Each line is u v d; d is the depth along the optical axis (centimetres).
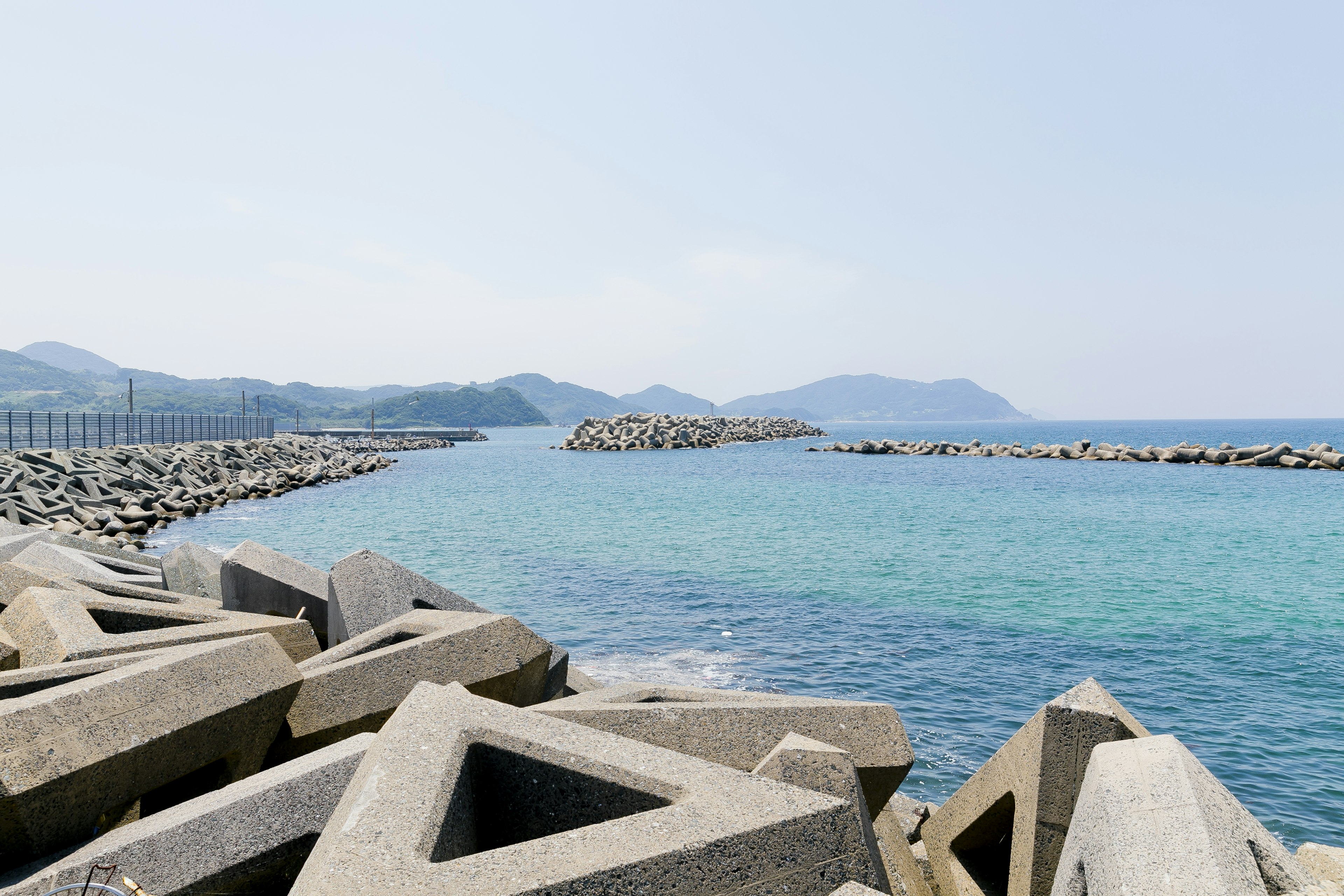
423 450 14675
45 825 379
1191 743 1123
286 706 541
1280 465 7606
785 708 500
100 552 1411
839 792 387
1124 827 312
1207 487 5825
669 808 286
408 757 308
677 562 2609
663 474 7644
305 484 6097
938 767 1030
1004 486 6031
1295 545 3114
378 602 869
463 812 303
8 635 591
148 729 428
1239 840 309
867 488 5819
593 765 315
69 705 409
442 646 619
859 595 2100
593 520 3831
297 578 1075
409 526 3619
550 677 793
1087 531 3497
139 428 7244
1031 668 1460
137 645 585
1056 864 492
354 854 251
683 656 1515
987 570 2495
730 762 470
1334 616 1894
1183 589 2222
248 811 383
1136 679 1402
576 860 253
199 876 361
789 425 19712
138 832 374
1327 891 307
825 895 275
